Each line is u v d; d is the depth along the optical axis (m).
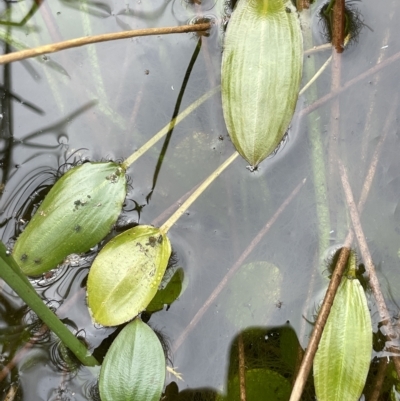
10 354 0.49
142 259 0.48
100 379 0.46
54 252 0.48
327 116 0.53
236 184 0.53
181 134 0.53
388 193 0.52
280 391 0.49
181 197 0.52
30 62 0.55
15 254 0.48
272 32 0.50
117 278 0.47
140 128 0.54
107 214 0.49
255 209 0.52
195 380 0.49
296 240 0.52
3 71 0.55
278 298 0.51
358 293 0.48
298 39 0.50
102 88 0.54
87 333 0.49
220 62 0.55
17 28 0.55
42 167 0.53
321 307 0.48
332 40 0.54
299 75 0.49
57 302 0.50
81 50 0.55
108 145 0.53
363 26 0.55
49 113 0.54
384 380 0.49
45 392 0.48
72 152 0.53
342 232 0.51
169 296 0.50
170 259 0.51
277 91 0.49
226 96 0.50
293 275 0.51
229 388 0.49
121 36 0.52
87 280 0.48
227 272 0.51
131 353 0.47
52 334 0.49
